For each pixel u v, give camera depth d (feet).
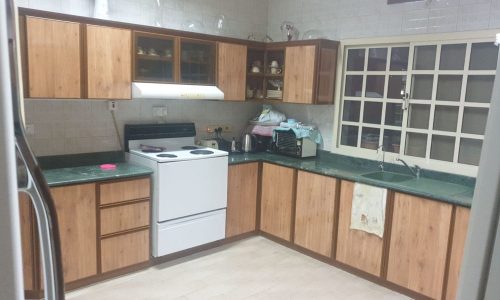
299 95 13.61
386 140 12.83
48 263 2.34
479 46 10.57
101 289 10.19
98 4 10.88
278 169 13.35
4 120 1.33
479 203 1.73
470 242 1.78
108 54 10.59
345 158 13.65
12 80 1.63
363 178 11.15
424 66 11.73
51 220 2.26
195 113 14.19
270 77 14.89
